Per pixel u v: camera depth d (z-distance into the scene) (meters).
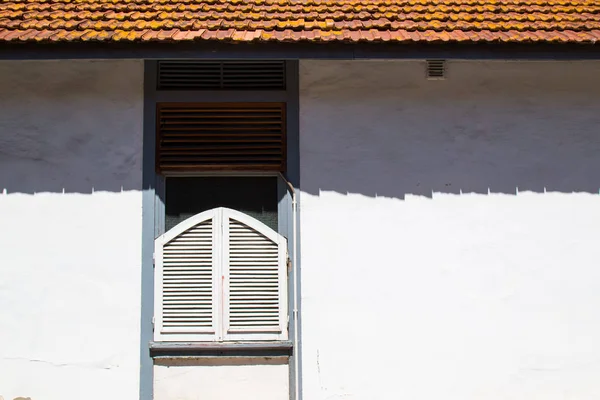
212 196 6.29
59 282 6.09
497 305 6.12
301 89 6.29
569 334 6.11
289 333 6.10
